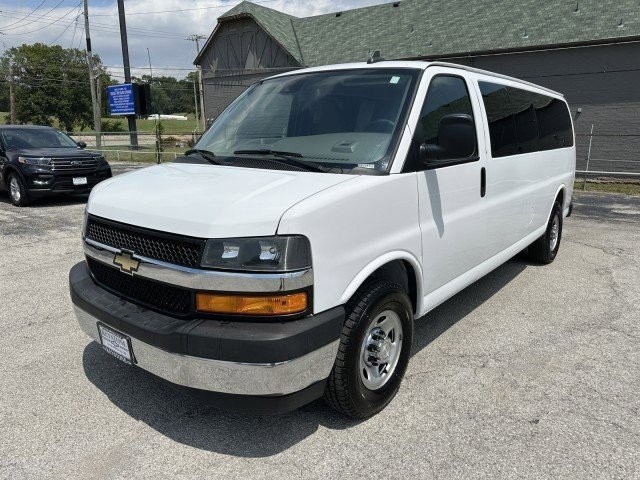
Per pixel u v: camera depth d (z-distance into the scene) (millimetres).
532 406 3201
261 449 2805
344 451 2781
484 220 4066
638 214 10086
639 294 5246
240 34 28188
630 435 2900
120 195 2992
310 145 3305
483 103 4086
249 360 2357
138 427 3008
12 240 7750
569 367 3705
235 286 2396
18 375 3611
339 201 2623
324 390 2816
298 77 3971
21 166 10711
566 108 6547
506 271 6078
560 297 5180
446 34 21594
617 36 16891
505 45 19188
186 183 2955
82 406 3225
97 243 2986
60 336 4266
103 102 72875
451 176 3529
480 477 2572
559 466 2646
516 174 4633
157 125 30250
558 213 6277
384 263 2934
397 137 3117
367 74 3600
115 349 2873
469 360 3816
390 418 3080
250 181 2859
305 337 2428
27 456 2758
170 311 2631
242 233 2402
